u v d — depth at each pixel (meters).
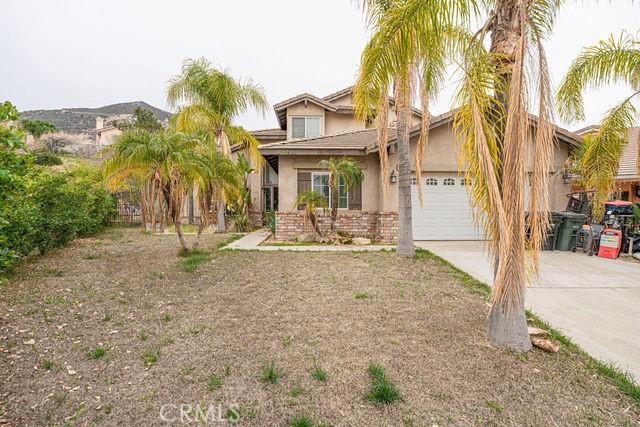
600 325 4.47
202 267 7.67
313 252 9.70
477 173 3.48
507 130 3.39
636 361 3.53
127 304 5.21
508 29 3.65
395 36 3.95
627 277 6.98
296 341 3.94
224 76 15.75
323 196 12.04
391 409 2.74
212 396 2.92
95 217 13.87
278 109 19.69
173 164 8.15
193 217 19.53
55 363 3.45
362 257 8.91
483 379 3.15
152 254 9.23
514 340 3.74
